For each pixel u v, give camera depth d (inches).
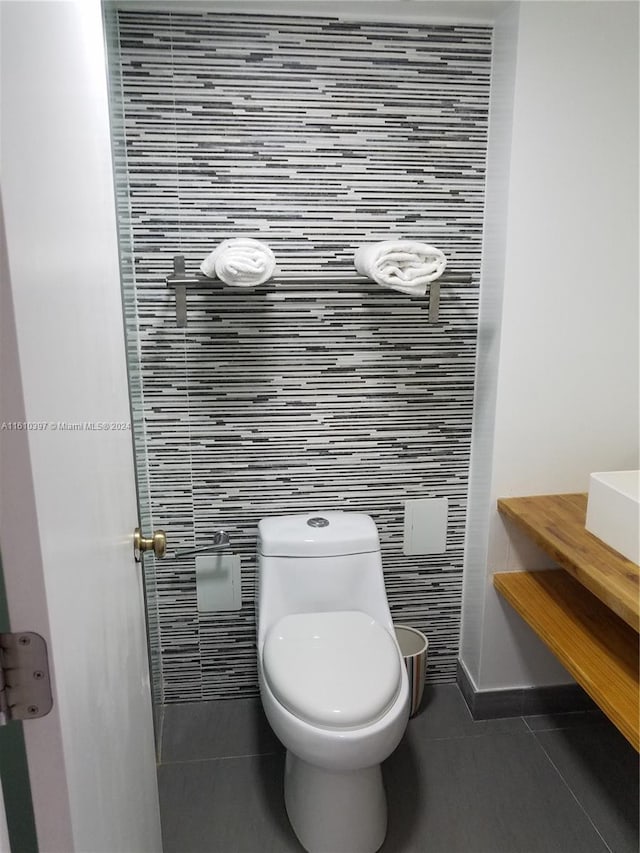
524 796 65.4
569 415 69.7
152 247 66.4
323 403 72.6
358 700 52.9
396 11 62.4
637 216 65.0
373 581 69.6
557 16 59.2
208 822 62.6
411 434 75.0
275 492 74.6
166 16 61.4
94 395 31.4
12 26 20.0
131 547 43.7
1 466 19.5
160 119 63.7
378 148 66.9
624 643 59.6
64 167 26.6
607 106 62.0
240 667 79.9
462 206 69.4
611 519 58.3
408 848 59.3
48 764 22.1
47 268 22.8
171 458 72.2
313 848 58.2
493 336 68.3
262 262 59.4
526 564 73.2
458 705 79.5
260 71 63.7
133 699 40.9
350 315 70.4
